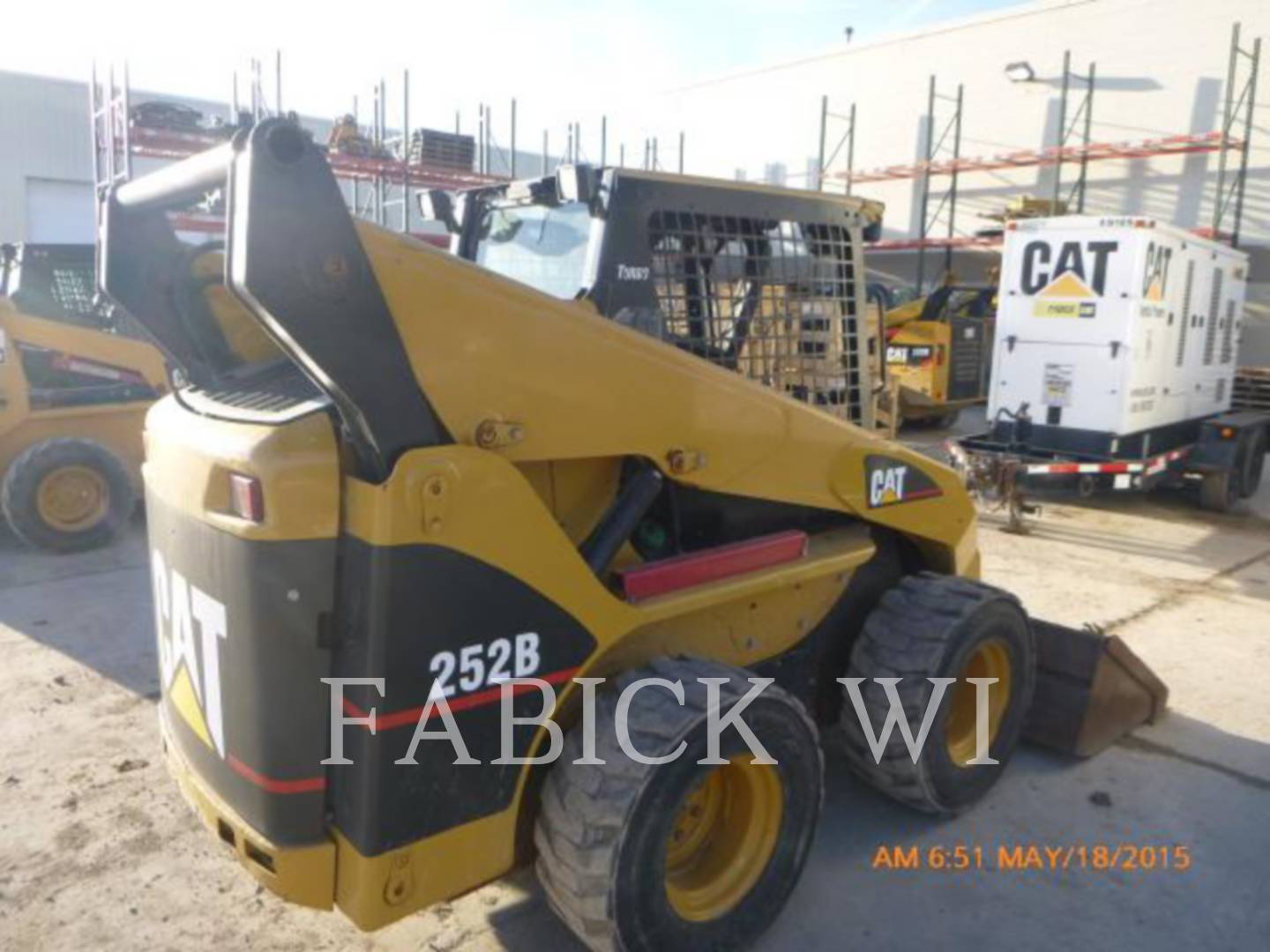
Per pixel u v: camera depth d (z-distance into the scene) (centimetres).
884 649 338
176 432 244
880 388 413
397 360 204
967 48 2084
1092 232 824
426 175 1405
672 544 291
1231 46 1595
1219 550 772
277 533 208
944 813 348
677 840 272
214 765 237
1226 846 344
